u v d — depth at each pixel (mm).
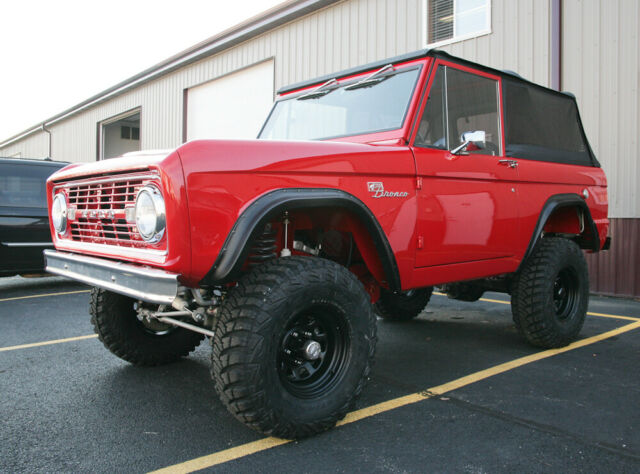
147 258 2320
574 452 2297
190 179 2154
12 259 6363
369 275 3359
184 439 2426
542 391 3090
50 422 2611
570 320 4086
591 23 6895
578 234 4406
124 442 2389
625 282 6742
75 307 5754
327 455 2266
